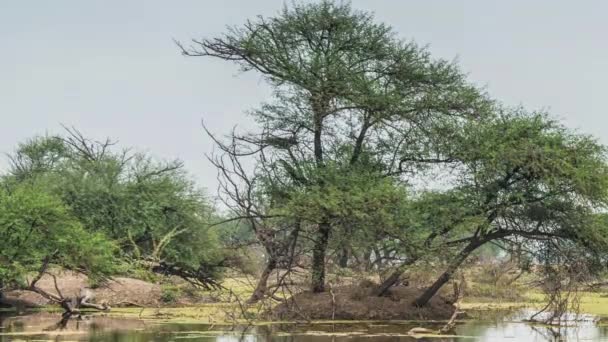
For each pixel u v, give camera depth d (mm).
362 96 42469
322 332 32188
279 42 45000
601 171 38094
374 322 37312
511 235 39562
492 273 54656
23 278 43125
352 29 44812
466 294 52938
